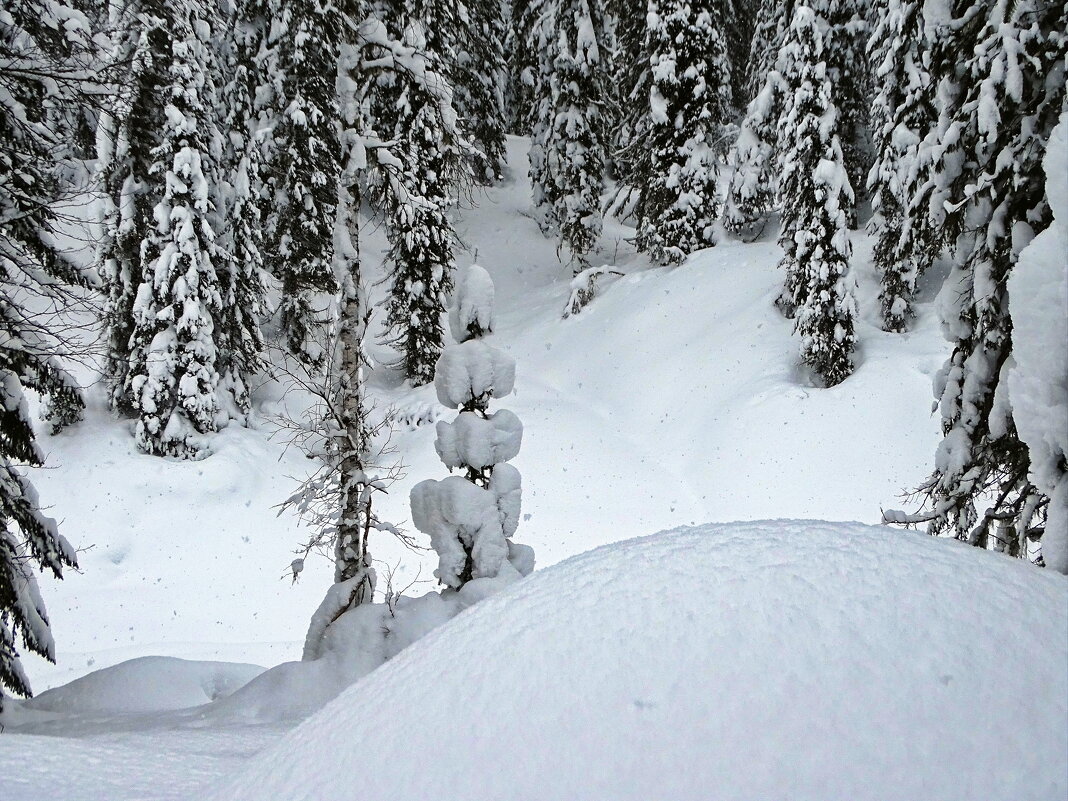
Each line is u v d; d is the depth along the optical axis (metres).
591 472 15.90
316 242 17.58
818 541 1.37
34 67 6.70
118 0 11.22
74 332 15.27
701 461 15.45
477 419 8.13
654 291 21.31
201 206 16.14
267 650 11.64
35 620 7.49
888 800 0.84
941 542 1.37
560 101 23.80
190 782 2.52
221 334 17.44
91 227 16.28
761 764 0.91
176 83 15.66
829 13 17.97
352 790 1.12
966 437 6.45
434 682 1.28
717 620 1.15
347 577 8.32
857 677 1.00
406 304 19.31
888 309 16.31
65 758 2.71
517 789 0.97
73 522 14.80
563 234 24.55
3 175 6.85
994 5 6.21
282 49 16.58
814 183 15.36
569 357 20.66
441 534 7.96
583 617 1.26
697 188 21.77
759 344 17.61
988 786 0.85
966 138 6.43
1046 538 3.50
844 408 14.67
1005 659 1.01
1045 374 2.97
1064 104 5.51
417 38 9.88
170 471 15.93
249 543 14.98
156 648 11.82
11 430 7.11
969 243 6.56
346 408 8.46
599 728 1.01
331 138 11.09
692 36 20.70
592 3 23.95
